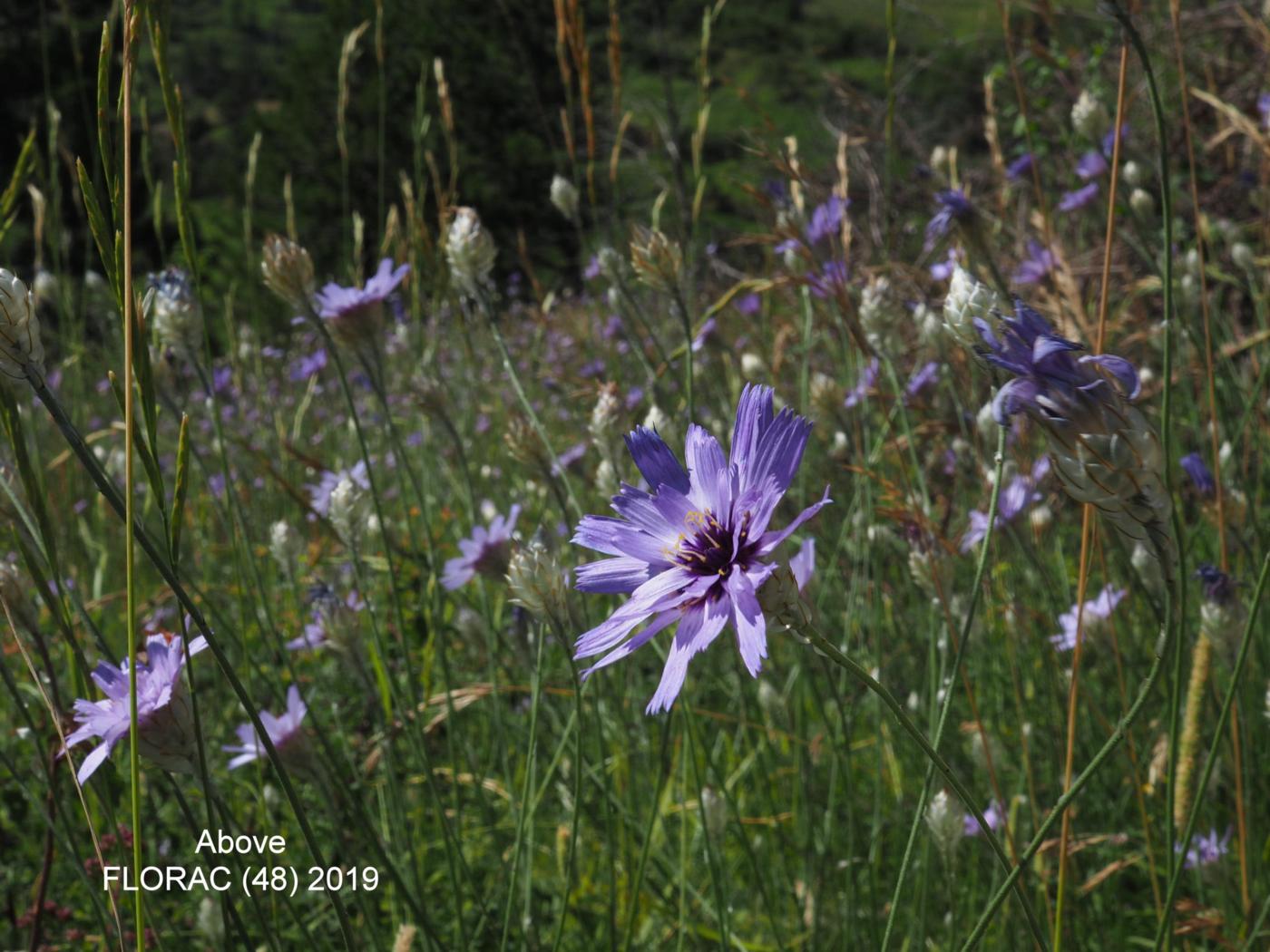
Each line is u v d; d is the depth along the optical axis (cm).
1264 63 523
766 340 424
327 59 2508
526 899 238
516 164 1844
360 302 262
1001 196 373
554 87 948
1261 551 269
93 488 451
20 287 122
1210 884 241
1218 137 362
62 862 295
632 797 295
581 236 358
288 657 250
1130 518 118
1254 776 257
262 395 496
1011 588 304
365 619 360
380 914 291
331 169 2506
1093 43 537
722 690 353
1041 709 304
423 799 333
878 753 259
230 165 2764
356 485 246
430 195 2000
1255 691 270
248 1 6200
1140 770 274
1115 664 292
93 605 326
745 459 133
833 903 276
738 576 125
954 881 212
